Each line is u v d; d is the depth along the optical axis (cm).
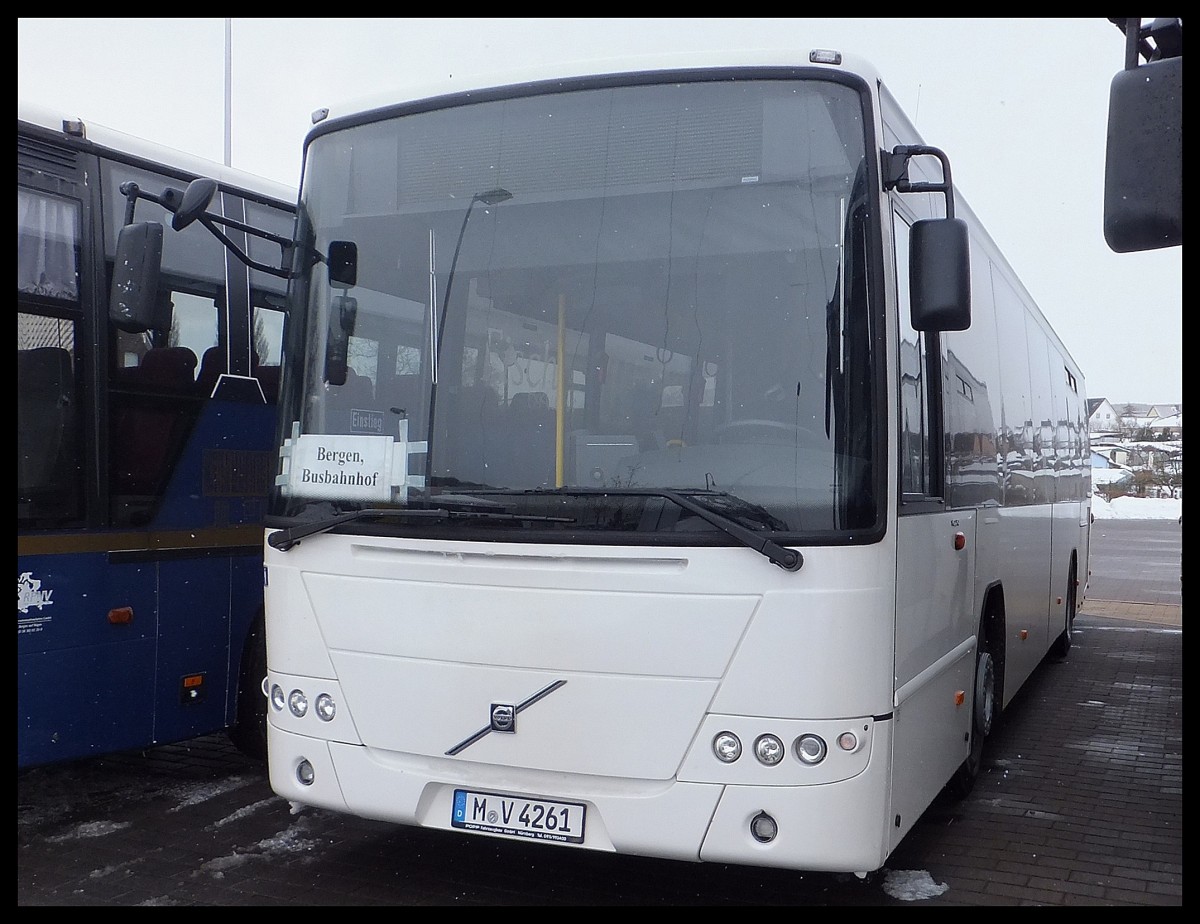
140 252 488
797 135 441
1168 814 636
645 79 460
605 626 424
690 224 445
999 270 761
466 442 455
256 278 680
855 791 408
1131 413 11188
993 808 645
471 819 446
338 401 486
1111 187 340
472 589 443
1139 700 988
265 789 658
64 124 576
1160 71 335
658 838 419
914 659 464
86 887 506
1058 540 1066
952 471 551
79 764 711
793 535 408
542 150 470
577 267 455
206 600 631
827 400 418
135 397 598
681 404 431
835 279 426
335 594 470
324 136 512
